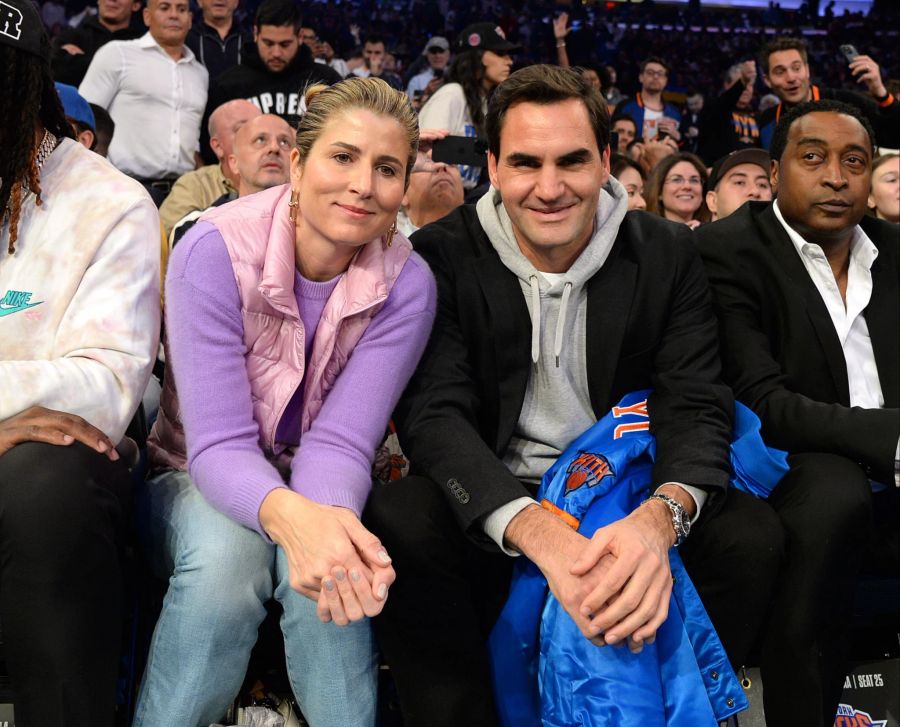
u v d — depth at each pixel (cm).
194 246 151
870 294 194
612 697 141
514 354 174
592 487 158
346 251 155
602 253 173
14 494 134
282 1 404
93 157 160
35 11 153
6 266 151
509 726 155
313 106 151
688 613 151
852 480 163
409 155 152
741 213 203
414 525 151
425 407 166
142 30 468
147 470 174
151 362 155
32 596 135
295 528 139
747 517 157
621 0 1138
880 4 1216
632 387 178
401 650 153
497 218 176
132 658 164
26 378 142
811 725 158
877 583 183
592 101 166
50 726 135
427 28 962
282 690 170
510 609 156
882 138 386
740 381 186
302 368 157
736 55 1127
